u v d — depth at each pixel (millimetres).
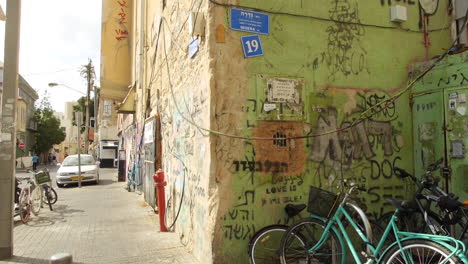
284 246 4184
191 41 5215
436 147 5023
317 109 4848
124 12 13953
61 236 6379
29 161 35719
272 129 4598
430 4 5723
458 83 4820
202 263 4621
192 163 5281
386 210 5105
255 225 4434
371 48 5250
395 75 5367
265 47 4637
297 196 4660
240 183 4410
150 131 9680
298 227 4242
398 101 5344
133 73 13734
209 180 4324
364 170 5043
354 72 5109
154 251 5332
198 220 4879
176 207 6492
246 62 4531
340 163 4914
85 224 7379
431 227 3680
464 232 3826
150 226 7082
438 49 5719
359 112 5086
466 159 4688
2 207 5168
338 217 3986
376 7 5348
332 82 4965
